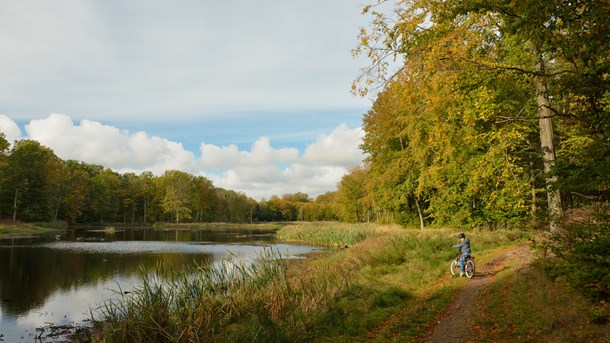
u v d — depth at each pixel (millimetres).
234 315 12148
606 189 6773
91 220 105000
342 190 64562
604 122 6855
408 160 35188
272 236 62125
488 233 25734
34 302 17938
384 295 12430
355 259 19344
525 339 7195
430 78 9188
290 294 12594
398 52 9133
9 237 52812
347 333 9648
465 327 8719
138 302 11250
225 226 111562
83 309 16750
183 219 128750
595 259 6703
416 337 8508
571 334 6723
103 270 26156
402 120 32250
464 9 8023
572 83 7320
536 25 6730
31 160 76500
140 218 125000
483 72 9016
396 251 19984
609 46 6473
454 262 15234
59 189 85688
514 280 11281
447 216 33500
